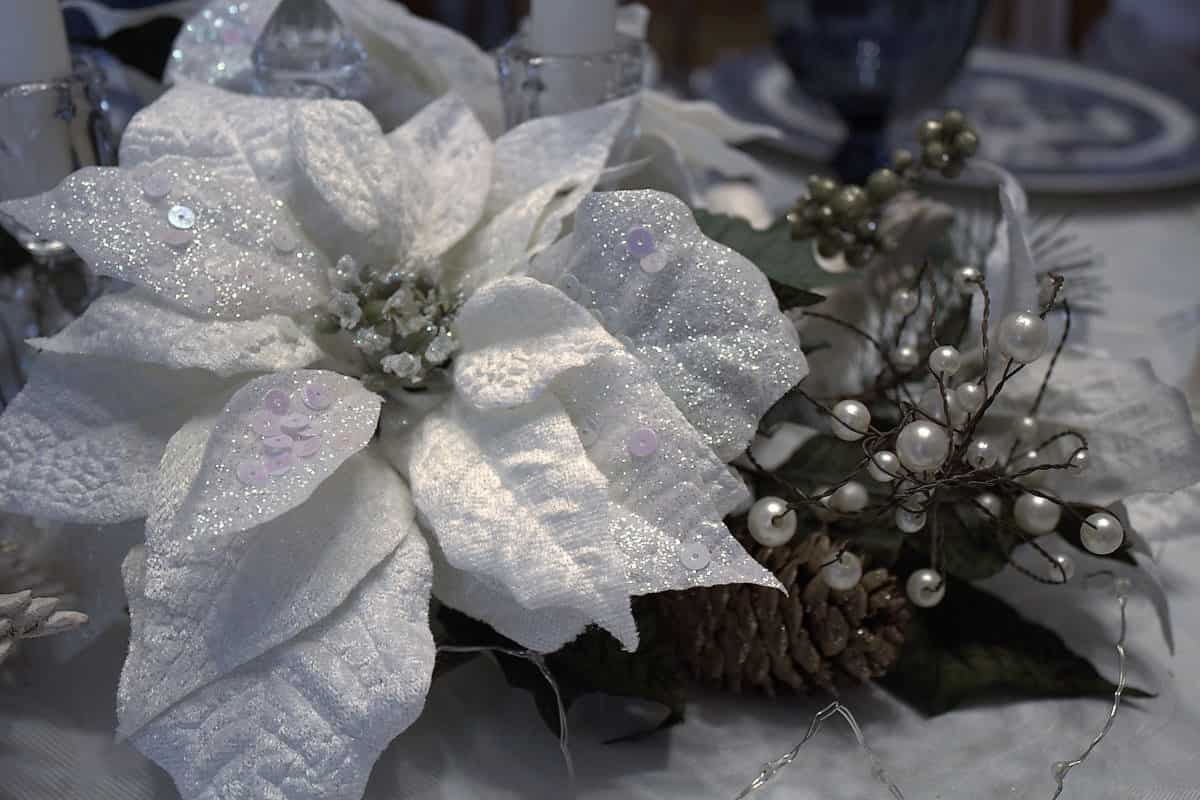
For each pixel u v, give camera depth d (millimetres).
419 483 360
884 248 482
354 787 337
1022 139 771
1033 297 399
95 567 395
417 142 424
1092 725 397
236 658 345
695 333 371
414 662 342
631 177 475
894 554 401
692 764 383
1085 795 375
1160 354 568
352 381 370
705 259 372
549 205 417
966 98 843
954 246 537
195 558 353
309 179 388
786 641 382
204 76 485
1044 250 556
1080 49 1456
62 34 445
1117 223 697
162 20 540
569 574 333
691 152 521
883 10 637
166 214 378
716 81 885
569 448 349
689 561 346
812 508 406
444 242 403
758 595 383
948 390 411
